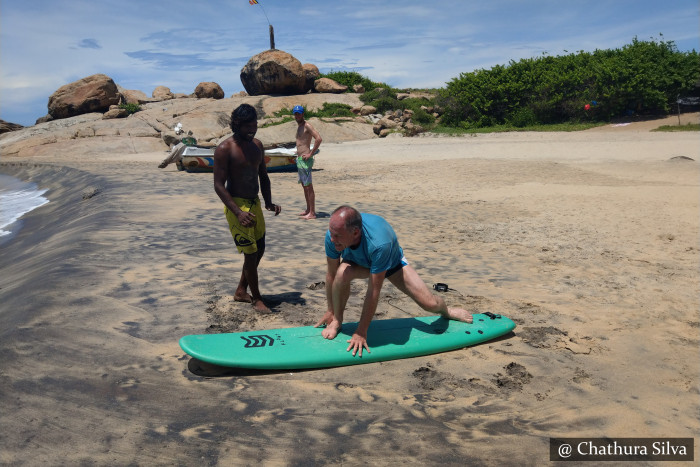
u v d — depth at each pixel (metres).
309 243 7.83
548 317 5.04
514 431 3.14
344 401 3.42
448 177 16.31
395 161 21.84
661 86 33.75
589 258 7.30
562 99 35.28
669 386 3.74
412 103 39.75
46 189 19.53
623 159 19.20
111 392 3.41
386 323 4.56
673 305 5.42
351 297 5.45
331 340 4.14
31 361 3.73
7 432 2.92
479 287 5.95
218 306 5.02
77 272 5.83
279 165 19.62
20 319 4.44
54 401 3.26
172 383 3.57
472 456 2.88
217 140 33.00
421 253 7.48
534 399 3.52
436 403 3.43
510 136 30.72
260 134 32.03
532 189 13.52
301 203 11.80
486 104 35.88
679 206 10.84
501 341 4.46
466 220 9.97
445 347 4.21
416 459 2.83
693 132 27.67
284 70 41.28
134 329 4.41
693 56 34.28
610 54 37.12
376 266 3.79
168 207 10.87
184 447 2.87
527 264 6.99
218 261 6.61
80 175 19.14
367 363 3.99
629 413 3.37
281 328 4.49
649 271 6.66
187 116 37.41
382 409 3.34
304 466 2.75
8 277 6.70
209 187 14.41
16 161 28.89
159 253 6.92
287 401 3.40
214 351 3.78
